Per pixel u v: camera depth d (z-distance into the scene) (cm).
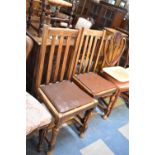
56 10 236
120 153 174
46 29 131
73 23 309
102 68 212
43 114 118
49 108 132
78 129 185
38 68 141
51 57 145
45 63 182
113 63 227
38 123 112
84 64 186
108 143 181
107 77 203
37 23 220
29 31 191
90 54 186
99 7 405
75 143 169
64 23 242
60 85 155
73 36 153
